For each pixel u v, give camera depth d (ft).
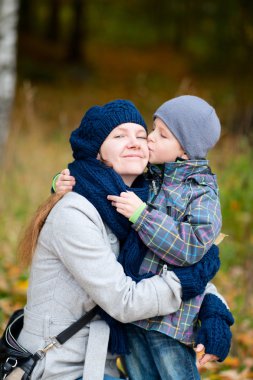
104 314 8.05
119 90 51.83
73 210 7.88
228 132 25.07
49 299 8.02
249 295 14.44
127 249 8.00
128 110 8.34
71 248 7.76
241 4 39.50
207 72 55.52
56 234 7.87
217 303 8.21
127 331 8.62
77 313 8.03
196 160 8.43
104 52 68.90
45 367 7.82
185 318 8.07
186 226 7.91
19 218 18.88
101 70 59.88
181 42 67.10
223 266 16.66
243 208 17.90
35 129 30.89
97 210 8.00
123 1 70.90
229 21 43.29
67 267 7.87
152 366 8.70
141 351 8.66
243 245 17.26
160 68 61.31
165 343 8.36
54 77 55.11
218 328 7.91
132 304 7.64
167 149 8.54
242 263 16.70
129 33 75.56
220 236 8.64
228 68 54.08
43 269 8.08
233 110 32.19
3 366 7.89
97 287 7.69
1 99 23.04
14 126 34.17
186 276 7.86
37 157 25.57
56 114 41.22
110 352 8.26
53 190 8.80
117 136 8.24
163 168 8.59
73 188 8.17
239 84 42.42
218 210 8.24
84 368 7.79
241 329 13.75
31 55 60.95
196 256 7.89
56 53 63.21
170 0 60.95
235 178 18.80
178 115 8.47
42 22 73.20
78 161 8.34
